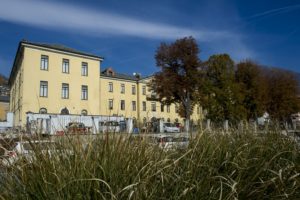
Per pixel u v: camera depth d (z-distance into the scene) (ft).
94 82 142.41
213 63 108.78
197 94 106.63
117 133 7.96
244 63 108.27
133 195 6.14
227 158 8.97
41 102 124.16
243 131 12.18
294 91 103.71
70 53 135.33
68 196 5.95
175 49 115.24
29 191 6.22
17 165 6.77
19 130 7.89
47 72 127.75
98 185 6.15
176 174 7.49
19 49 129.90
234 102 95.91
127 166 6.86
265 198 8.05
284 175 8.91
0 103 206.59
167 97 117.50
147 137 8.45
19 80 138.31
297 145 11.78
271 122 13.83
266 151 10.43
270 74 109.91
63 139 7.53
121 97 175.32
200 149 9.26
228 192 7.47
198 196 6.98
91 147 7.25
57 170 6.43
